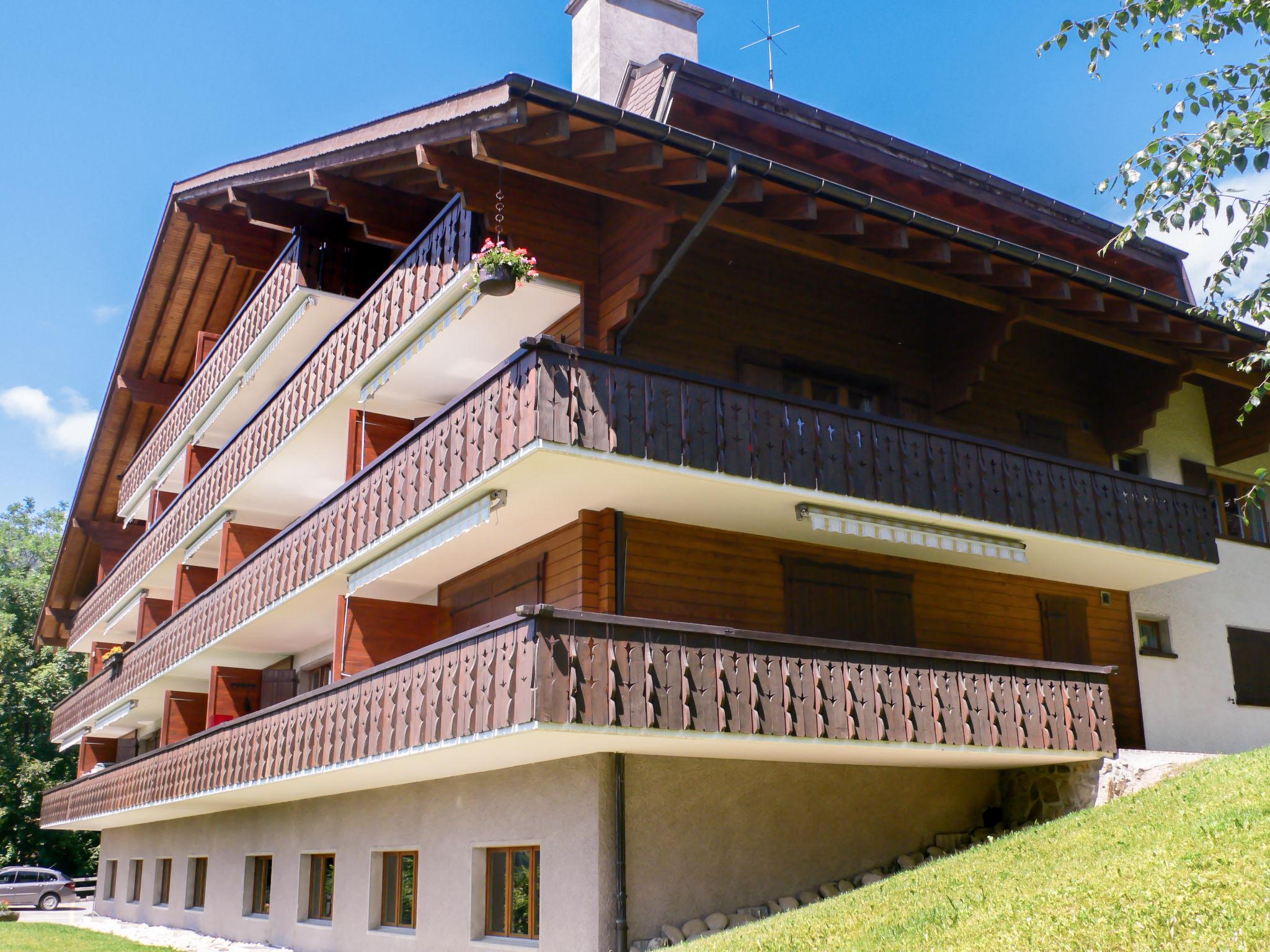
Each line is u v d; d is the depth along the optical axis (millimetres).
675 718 10781
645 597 12969
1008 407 17328
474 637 11133
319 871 17531
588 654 10445
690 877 12164
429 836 14352
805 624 14148
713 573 13562
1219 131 9258
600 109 10719
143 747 30406
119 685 26375
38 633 36969
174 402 27016
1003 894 8805
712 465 11883
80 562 34594
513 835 12805
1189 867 7973
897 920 8859
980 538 14195
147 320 26625
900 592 15188
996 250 13500
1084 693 14164
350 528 14805
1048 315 15367
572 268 13320
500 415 11602
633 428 11461
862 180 16609
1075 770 14344
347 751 13305
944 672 12984
